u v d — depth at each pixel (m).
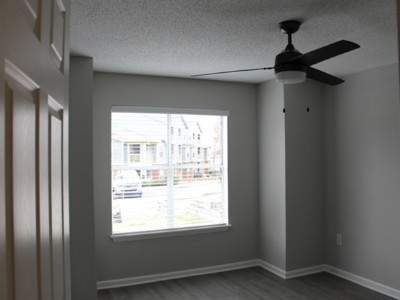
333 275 4.44
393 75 3.75
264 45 3.11
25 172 0.67
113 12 2.38
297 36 2.88
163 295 3.88
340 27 2.70
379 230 3.91
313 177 4.55
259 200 4.84
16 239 0.62
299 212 4.46
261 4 2.29
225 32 2.78
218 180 4.75
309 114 4.53
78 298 3.35
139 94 4.26
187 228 4.49
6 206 0.58
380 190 3.90
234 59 3.56
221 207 4.76
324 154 4.61
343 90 4.33
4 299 0.55
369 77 4.00
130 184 4.29
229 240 4.70
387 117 3.81
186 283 4.23
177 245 4.43
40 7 0.78
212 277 4.42
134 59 3.54
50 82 0.88
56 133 0.97
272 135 4.58
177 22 2.57
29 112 0.71
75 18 2.47
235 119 4.75
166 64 3.74
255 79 4.55
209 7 2.32
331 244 4.52
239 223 4.76
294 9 2.37
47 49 0.86
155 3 2.25
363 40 3.00
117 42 3.00
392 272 3.78
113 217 4.22
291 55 2.51
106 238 4.11
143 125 4.36
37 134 0.76
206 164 4.69
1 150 0.54
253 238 4.83
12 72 0.62
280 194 4.45
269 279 4.33
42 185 0.80
